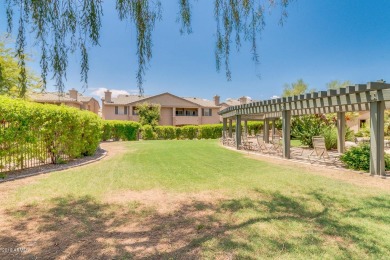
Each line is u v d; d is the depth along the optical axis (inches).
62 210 142.4
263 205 152.7
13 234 112.3
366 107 361.7
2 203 152.9
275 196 171.5
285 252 97.0
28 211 140.2
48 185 196.7
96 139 418.9
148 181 213.5
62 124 296.5
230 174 246.1
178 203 156.9
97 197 167.2
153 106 1213.1
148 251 98.5
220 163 317.7
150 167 285.0
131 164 307.7
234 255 95.1
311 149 518.6
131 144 645.9
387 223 124.8
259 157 382.0
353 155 277.7
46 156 288.5
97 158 365.7
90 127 387.2
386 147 501.4
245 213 139.4
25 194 171.5
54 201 157.8
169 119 1348.4
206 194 176.4
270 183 208.8
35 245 102.6
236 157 379.2
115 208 147.1
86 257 93.7
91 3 96.3
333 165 304.8
